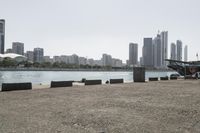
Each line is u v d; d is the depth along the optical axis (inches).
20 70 5595.5
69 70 6781.5
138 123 373.1
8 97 691.4
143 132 322.0
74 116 419.5
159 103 585.3
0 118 398.6
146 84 1390.3
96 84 1369.3
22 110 474.3
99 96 730.8
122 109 495.2
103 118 405.7
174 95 772.6
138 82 1663.4
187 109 501.7
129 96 734.5
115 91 908.0
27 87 992.2
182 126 356.8
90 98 676.7
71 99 651.5
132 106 534.3
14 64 6259.8
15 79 2566.4
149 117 418.6
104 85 1280.8
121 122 378.3
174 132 323.3
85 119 396.5
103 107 517.3
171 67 3184.1
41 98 670.5
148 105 551.2
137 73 1749.5
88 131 324.2
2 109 484.4
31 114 434.3
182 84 1395.2
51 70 6387.8
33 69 5940.0
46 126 348.2
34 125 353.4
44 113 444.8
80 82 1628.9
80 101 611.2
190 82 1646.2
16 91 892.6
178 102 605.3
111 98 679.7
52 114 435.8
